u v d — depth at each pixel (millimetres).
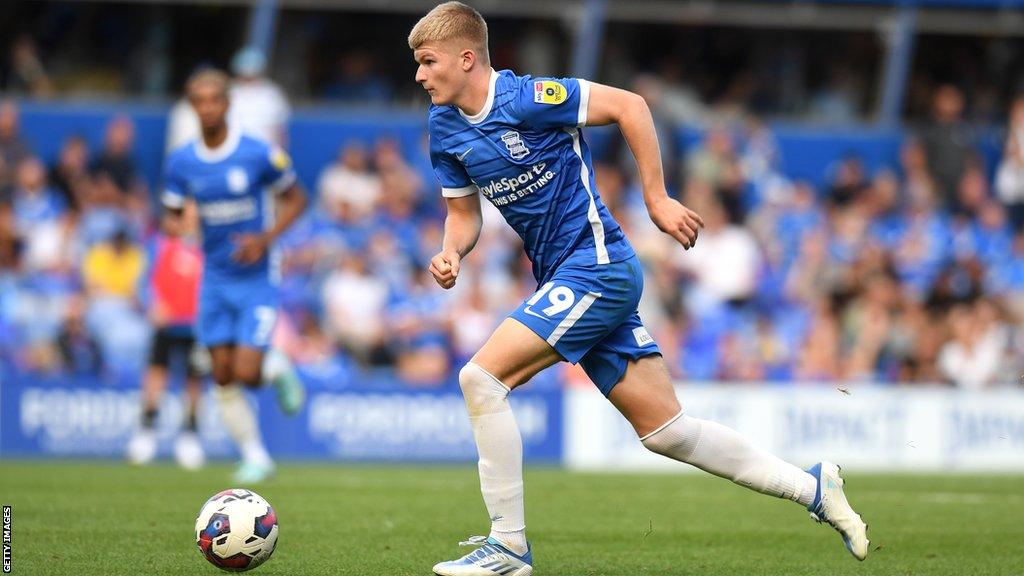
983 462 40969
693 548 18344
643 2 55781
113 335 44531
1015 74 58406
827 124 56281
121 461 37562
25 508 22453
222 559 14523
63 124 51688
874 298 48469
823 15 56781
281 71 54531
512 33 55188
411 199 50000
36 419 38781
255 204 28062
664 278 48375
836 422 40500
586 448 40062
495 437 14484
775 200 52781
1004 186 55844
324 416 39531
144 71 54281
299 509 23125
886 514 23406
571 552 17781
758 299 49406
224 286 28344
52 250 46656
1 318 45125
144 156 52312
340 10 54281
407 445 39562
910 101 58438
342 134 53719
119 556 16547
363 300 45531
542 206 14789
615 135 52531
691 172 52219
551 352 14547
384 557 16844
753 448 14922
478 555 14461
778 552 17953
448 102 14625
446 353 45250
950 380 47500
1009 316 51156
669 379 14938
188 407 35531
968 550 18281
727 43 57531
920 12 56688
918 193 54125
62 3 53625
